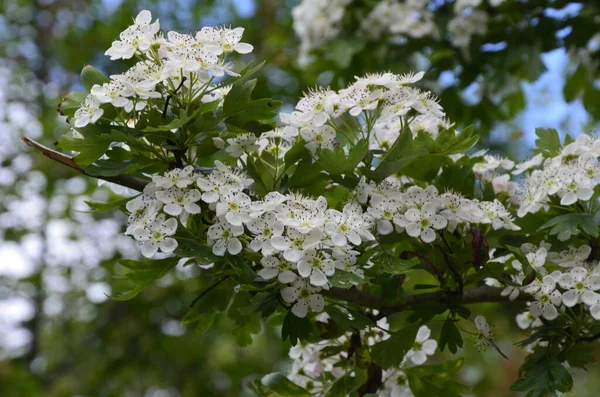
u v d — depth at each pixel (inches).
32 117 87.1
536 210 34.0
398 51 49.6
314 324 34.6
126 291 32.0
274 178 33.3
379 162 33.5
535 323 35.5
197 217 32.4
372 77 33.0
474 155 35.2
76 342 96.7
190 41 32.5
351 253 31.6
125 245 81.7
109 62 85.0
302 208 31.7
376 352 34.0
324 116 32.9
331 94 33.1
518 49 45.8
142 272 32.0
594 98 53.3
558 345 33.6
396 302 32.8
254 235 31.8
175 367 93.0
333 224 31.3
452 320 33.5
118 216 81.7
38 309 94.3
